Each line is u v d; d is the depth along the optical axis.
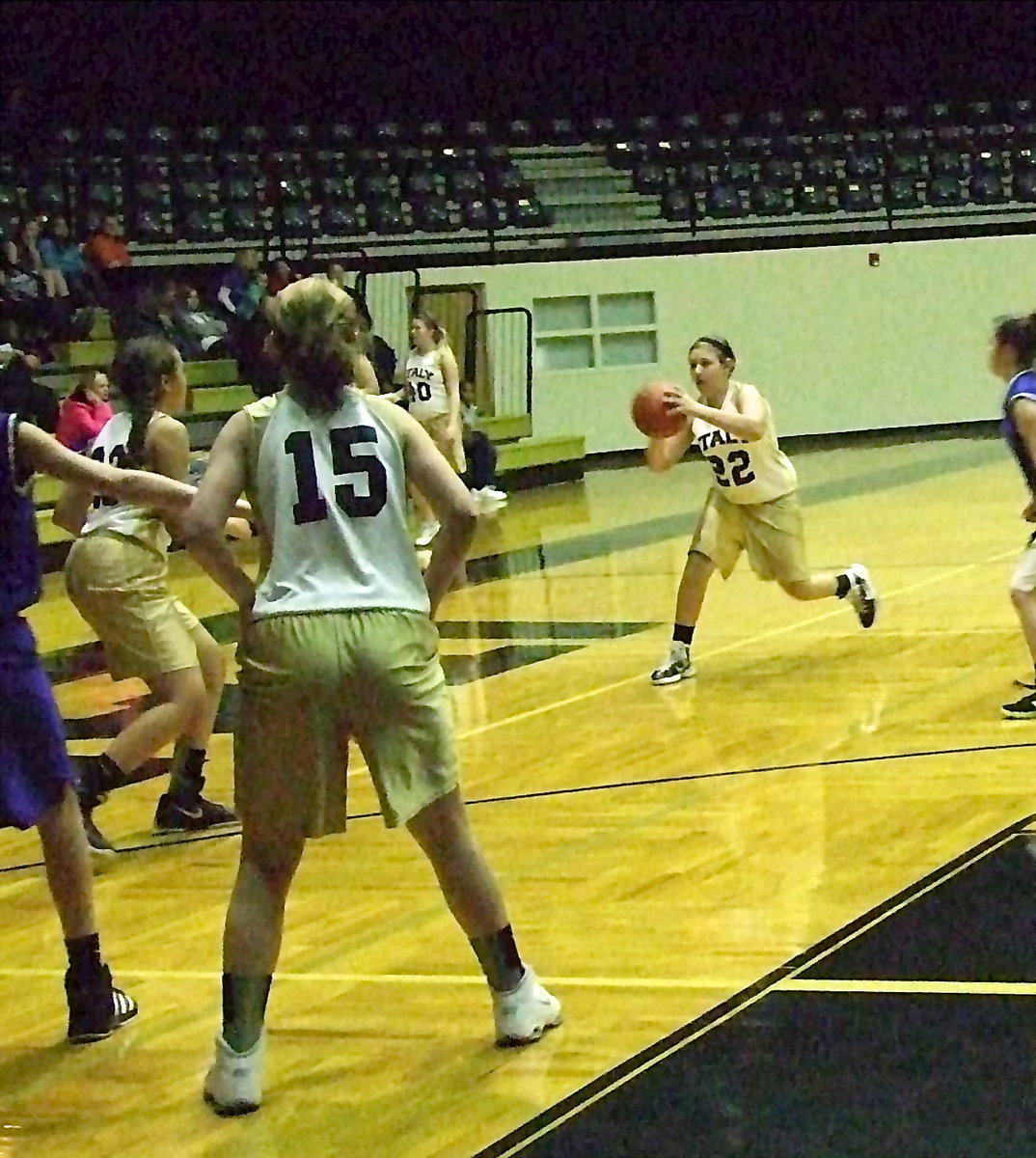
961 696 6.74
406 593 3.37
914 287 21.78
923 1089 3.15
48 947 4.48
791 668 7.55
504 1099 3.28
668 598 9.83
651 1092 3.24
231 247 18.92
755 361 21.39
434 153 20.77
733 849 4.88
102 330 16.62
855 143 22.47
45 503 13.48
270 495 3.34
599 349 20.66
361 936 4.36
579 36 21.52
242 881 3.38
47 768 3.63
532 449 17.91
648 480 18.17
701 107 22.28
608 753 6.19
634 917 4.32
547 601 9.98
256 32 19.92
